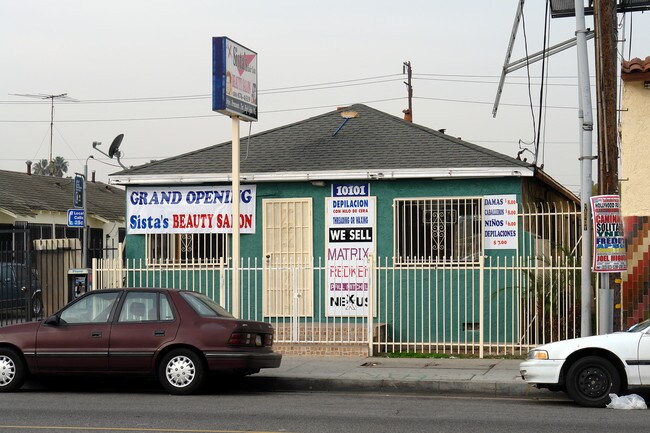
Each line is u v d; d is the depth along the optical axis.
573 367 11.88
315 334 17.53
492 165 17.41
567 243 17.22
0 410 11.36
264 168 18.73
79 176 19.64
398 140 19.22
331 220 18.41
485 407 11.88
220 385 14.45
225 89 16.45
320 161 18.67
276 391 14.06
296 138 20.20
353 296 18.11
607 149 14.26
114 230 39.44
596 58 14.77
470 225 17.69
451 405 12.11
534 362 12.03
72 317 13.42
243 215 18.88
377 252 18.14
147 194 19.45
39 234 33.50
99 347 13.11
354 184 18.31
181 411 11.28
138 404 12.00
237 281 16.86
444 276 17.56
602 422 10.41
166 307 13.22
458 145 18.55
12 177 37.44
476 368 15.08
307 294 18.41
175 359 13.02
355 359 16.38
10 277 21.05
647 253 16.17
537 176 17.98
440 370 14.88
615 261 13.76
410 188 18.03
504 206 17.55
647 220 16.20
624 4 17.03
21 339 13.32
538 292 16.69
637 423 10.33
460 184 17.78
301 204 18.62
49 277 20.06
